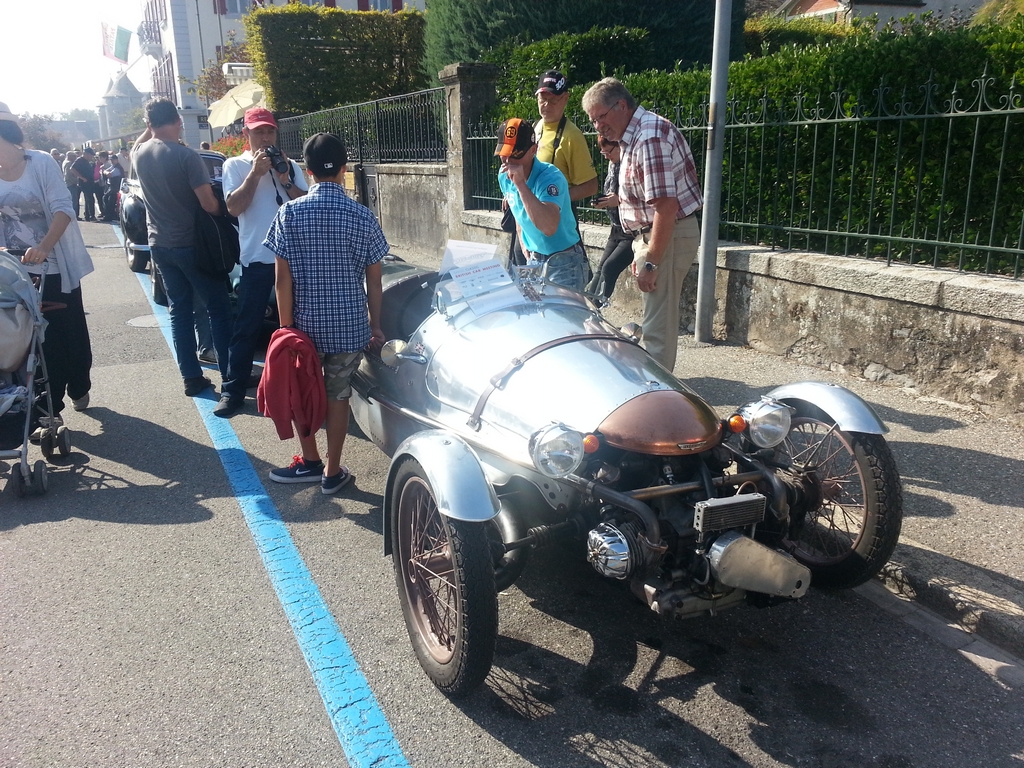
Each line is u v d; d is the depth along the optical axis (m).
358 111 14.04
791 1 24.03
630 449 2.79
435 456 2.78
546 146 5.39
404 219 12.73
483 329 3.53
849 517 3.48
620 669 3.03
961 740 2.65
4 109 4.99
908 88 5.52
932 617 3.32
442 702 2.87
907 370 5.41
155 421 5.75
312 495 4.54
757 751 2.62
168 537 4.07
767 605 2.88
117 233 18.84
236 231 6.30
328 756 2.61
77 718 2.79
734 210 7.03
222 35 32.38
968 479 4.19
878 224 5.95
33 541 4.04
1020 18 5.12
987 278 5.08
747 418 2.99
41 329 4.67
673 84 7.42
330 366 4.20
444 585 3.01
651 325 4.77
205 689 2.94
